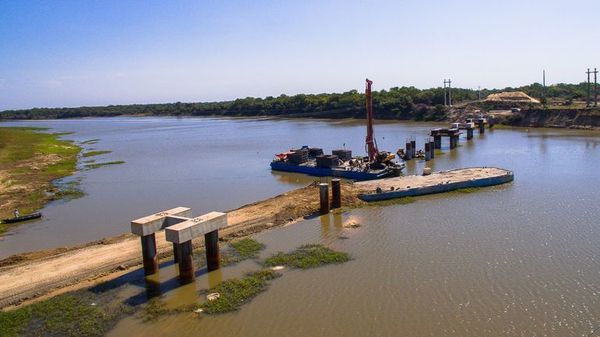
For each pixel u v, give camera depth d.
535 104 185.12
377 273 36.69
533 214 50.03
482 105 198.38
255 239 46.00
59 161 112.44
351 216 52.56
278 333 29.03
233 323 30.39
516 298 31.77
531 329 28.09
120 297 34.44
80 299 34.28
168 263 40.47
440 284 34.28
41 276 38.47
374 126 182.00
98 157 122.00
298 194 62.72
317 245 43.50
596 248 39.66
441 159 93.56
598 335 27.19
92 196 72.81
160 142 159.12
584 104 173.38
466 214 51.19
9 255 47.12
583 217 48.16
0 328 30.59
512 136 126.94
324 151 114.12
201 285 36.00
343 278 36.12
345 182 74.12
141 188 77.75
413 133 147.75
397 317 30.12
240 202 65.06
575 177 68.12
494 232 44.78
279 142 139.62
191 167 98.25
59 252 44.69
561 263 36.97
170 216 39.03
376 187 63.44
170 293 34.81
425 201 57.59
